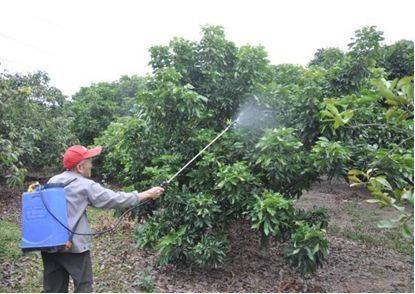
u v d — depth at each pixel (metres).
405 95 2.96
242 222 6.89
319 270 5.80
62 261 3.56
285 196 5.63
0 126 7.48
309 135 5.36
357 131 5.21
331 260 6.30
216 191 5.31
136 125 5.71
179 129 5.54
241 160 5.50
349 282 5.38
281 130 4.86
